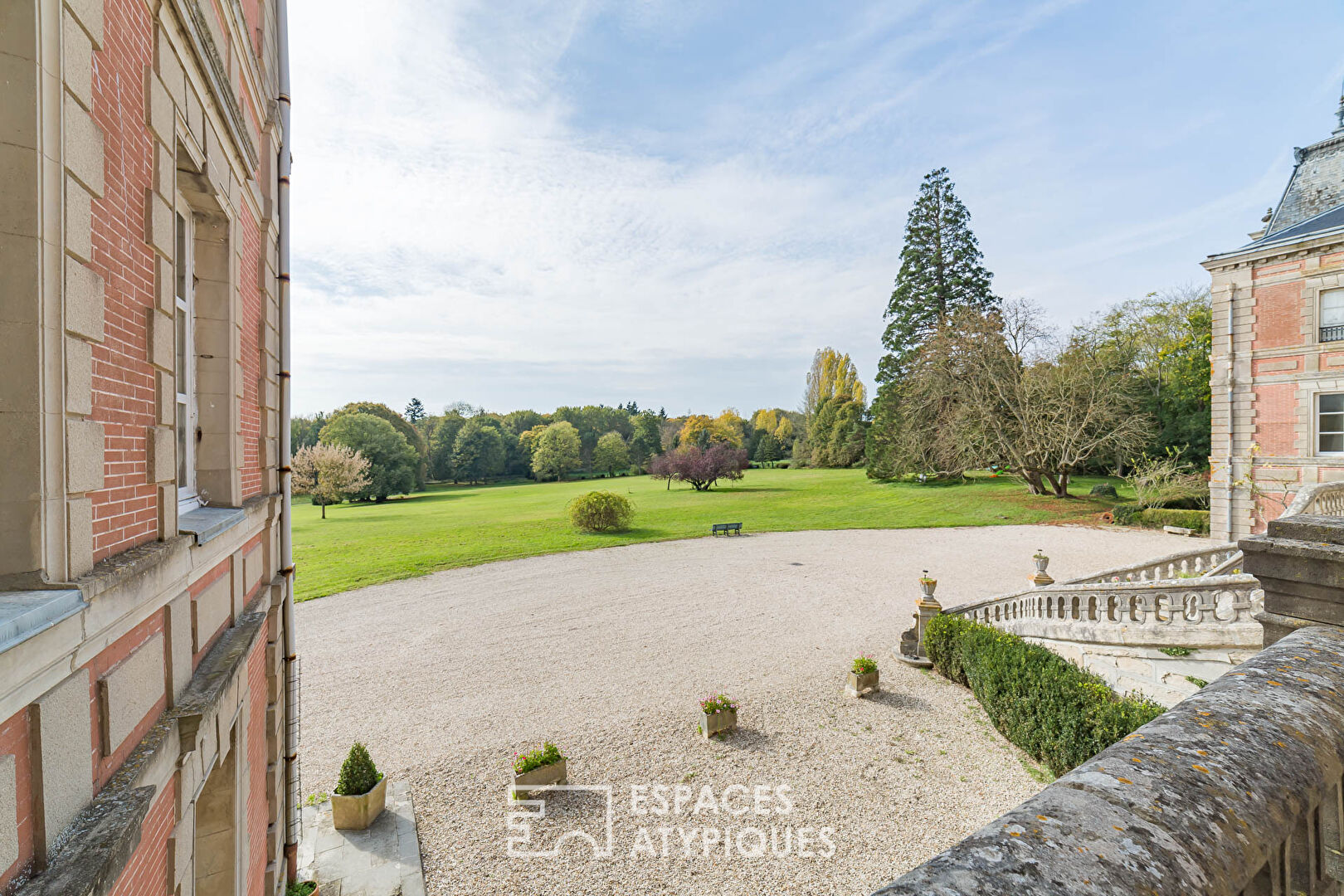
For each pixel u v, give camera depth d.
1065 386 31.44
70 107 2.06
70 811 1.97
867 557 22.41
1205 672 7.62
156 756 2.55
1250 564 2.06
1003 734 8.91
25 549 1.88
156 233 2.83
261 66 5.35
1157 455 33.47
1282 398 15.97
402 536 28.88
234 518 3.92
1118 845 0.86
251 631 4.13
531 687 10.98
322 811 7.31
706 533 28.55
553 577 19.95
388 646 13.28
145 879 2.55
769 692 10.52
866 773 7.95
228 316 4.27
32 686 1.72
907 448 39.03
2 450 1.85
